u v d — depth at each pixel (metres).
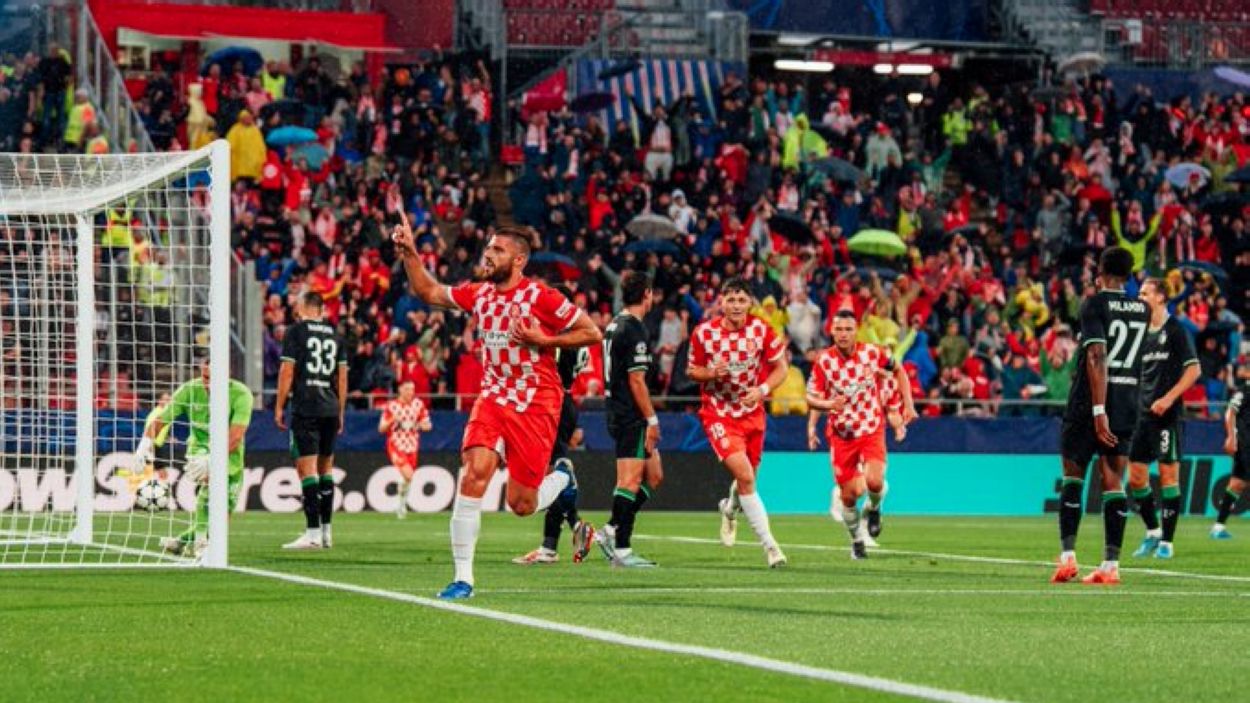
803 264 67.88
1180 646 17.52
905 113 78.94
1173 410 35.81
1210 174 77.62
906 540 41.00
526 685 14.12
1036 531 46.69
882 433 32.91
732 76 75.44
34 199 32.44
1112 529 26.39
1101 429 25.70
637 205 70.19
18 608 20.41
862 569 29.14
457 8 75.94
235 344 53.91
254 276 54.66
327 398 34.09
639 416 29.03
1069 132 78.81
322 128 68.62
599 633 17.75
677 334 63.22
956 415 61.88
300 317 34.22
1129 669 15.55
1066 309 71.50
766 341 29.11
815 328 65.31
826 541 39.62
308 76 69.75
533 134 72.62
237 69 69.25
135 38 70.75
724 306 29.03
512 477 21.39
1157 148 79.69
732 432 29.25
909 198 74.31
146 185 30.95
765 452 59.62
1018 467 61.50
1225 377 67.75
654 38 79.44
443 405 60.28
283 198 65.88
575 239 67.62
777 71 82.00
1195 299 72.19
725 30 78.50
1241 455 44.69
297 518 49.19
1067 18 83.56
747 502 29.28
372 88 73.50
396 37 75.25
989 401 62.00
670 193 72.50
